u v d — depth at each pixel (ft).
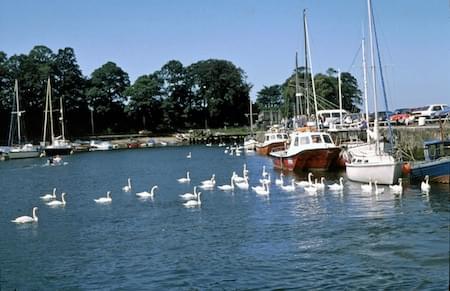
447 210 102.47
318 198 128.36
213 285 69.10
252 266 75.77
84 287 71.41
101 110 522.06
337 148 180.65
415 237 84.53
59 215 124.16
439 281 65.46
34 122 477.36
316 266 73.97
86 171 248.73
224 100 578.66
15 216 125.90
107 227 107.45
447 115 204.64
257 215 111.55
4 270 80.53
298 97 301.63
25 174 239.91
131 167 264.31
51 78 479.00
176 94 582.76
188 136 510.58
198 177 201.05
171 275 74.02
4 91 449.89
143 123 552.41
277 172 199.82
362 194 128.77
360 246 81.82
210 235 95.61
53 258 85.92
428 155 144.15
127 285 71.10
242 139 508.53
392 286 64.95
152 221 111.14
